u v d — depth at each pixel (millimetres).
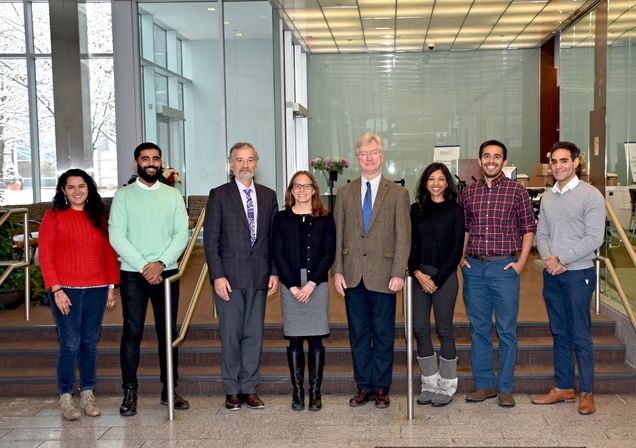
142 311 4461
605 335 5344
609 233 5945
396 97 15062
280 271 4332
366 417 4352
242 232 4406
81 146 9938
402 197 4305
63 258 4297
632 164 6680
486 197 4383
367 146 4324
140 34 10000
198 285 5066
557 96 14523
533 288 7109
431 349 4512
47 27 12375
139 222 4363
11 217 7227
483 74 14922
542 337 5398
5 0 12203
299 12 10977
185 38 10086
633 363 4945
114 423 4348
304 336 4395
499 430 4074
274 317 5902
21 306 6633
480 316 4520
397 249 4246
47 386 5008
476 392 4637
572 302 4340
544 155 14719
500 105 14938
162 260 4328
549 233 4422
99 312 4422
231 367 4504
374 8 10906
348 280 4383
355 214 4371
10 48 12352
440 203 4355
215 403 4734
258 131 10438
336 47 14320
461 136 15047
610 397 4727
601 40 7535
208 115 10227
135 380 4523
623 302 4871
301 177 4324
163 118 10156
